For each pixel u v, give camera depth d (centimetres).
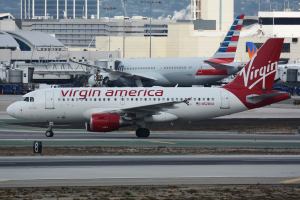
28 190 14475
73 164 17888
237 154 19775
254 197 13950
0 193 14150
